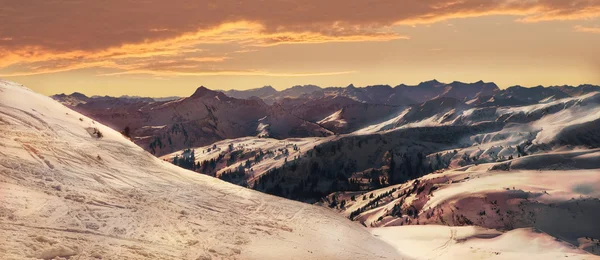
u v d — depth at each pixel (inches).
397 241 2110.0
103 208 1050.7
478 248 2306.8
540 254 2357.3
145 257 816.9
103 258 753.0
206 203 1460.4
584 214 5679.1
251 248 1081.4
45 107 1879.9
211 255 945.5
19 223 801.6
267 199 1829.5
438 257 1850.4
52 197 1011.9
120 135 2156.7
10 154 1224.8
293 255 1119.0
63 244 754.2
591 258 2252.7
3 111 1581.0
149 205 1208.2
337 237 1523.1
